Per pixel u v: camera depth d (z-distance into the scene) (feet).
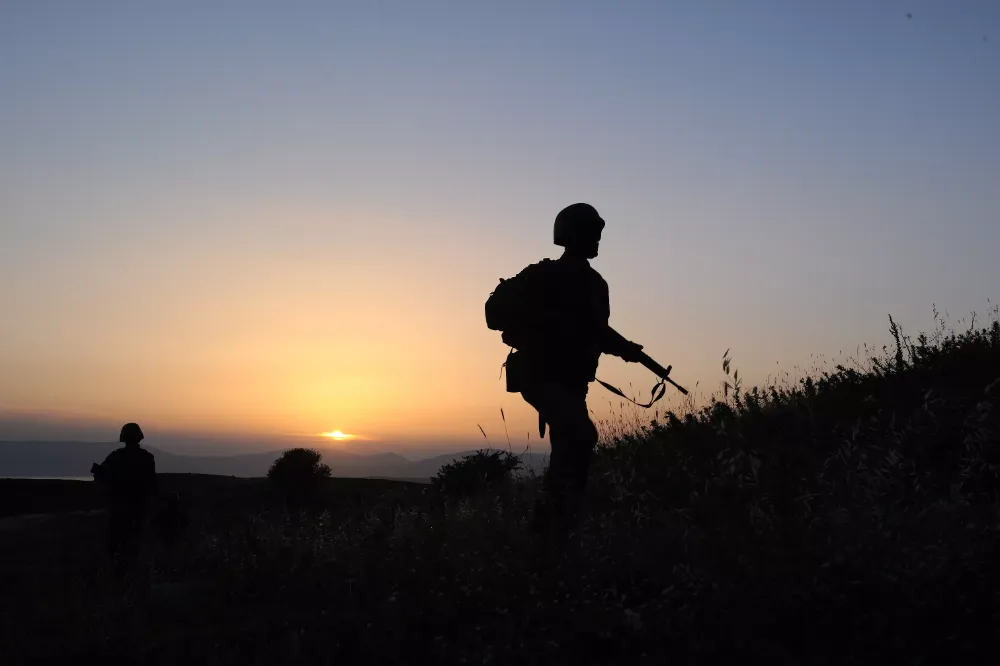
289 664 11.56
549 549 15.29
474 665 10.96
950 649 9.73
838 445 20.70
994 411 19.86
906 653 9.82
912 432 18.92
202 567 20.27
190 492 79.25
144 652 12.69
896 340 29.50
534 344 16.49
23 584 21.59
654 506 17.58
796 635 10.78
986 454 16.88
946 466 17.46
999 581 11.08
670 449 22.97
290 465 68.44
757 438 22.34
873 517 13.80
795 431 22.77
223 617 14.93
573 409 16.17
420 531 19.34
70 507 88.99
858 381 27.94
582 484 16.46
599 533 15.84
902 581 11.39
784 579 12.05
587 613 11.94
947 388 24.56
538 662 10.82
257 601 15.94
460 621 12.89
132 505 30.94
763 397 27.48
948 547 12.14
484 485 26.78
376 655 11.62
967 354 27.37
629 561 14.26
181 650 12.76
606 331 16.51
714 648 10.35
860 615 10.82
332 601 14.93
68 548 38.81
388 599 13.58
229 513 29.37
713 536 14.20
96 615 15.57
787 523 13.96
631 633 11.21
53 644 13.84
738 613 11.20
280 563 17.80
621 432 29.45
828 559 12.37
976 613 10.50
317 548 19.42
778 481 16.31
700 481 17.87
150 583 18.90
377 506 24.86
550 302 16.51
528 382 16.66
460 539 17.85
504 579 14.05
